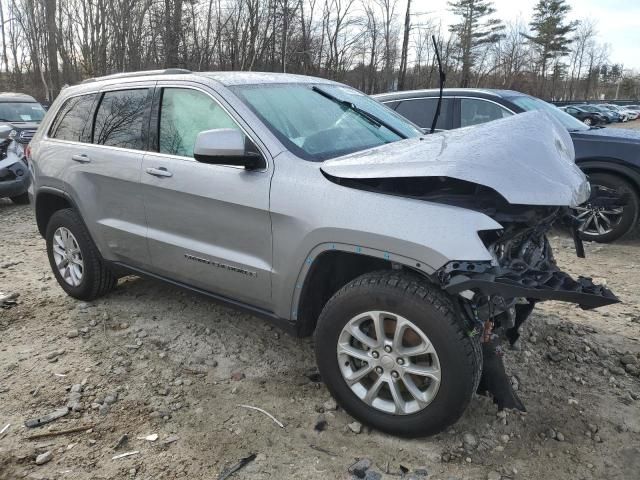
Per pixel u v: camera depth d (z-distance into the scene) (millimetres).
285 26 26266
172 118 3719
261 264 3207
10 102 13531
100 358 3738
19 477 2654
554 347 3805
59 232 4641
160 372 3566
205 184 3371
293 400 3244
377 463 2719
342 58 32094
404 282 2676
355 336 2850
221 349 3848
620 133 6672
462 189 2762
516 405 2729
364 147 3465
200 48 25875
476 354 2605
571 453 2801
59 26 34000
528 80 59094
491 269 2449
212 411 3154
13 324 4289
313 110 3617
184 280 3771
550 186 2719
